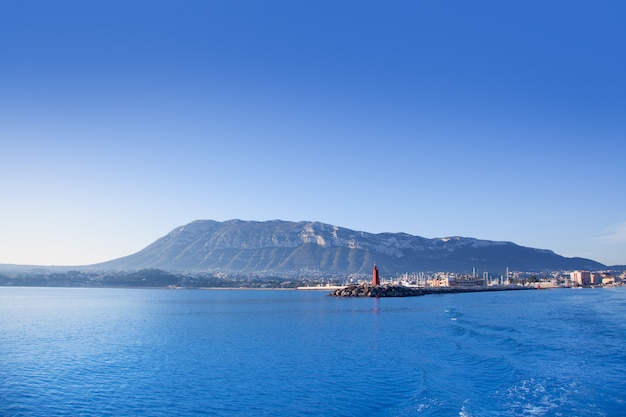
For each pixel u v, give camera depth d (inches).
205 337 3395.7
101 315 5866.1
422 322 4461.1
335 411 1524.4
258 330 3870.6
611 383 1748.3
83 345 3051.2
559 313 5339.6
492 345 2755.9
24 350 2861.7
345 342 3038.9
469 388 1734.7
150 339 3321.9
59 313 6254.9
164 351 2746.1
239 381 1932.8
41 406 1635.1
